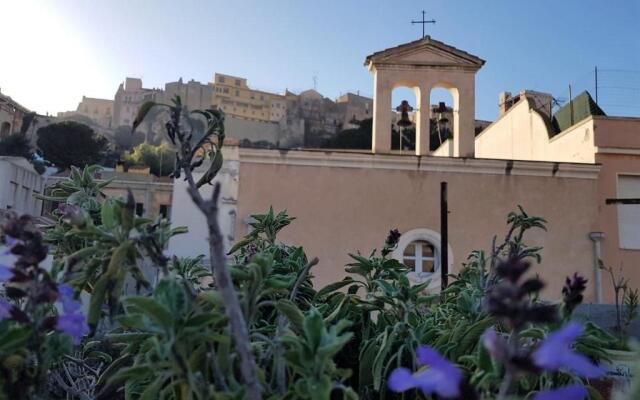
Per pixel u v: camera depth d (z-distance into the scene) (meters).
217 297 1.52
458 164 12.69
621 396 1.21
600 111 16.16
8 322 1.44
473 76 13.78
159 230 1.67
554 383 1.70
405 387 1.10
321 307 2.22
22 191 15.92
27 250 1.41
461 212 12.48
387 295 2.19
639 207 12.95
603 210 12.91
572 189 12.78
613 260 12.62
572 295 1.57
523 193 12.66
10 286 1.53
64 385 2.10
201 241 22.14
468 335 1.82
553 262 12.38
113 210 1.65
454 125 13.92
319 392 1.33
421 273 11.90
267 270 1.65
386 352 1.82
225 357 1.50
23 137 56.50
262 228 3.11
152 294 1.62
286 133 91.19
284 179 12.44
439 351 1.86
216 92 93.06
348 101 95.69
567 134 14.76
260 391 1.33
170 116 1.79
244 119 88.69
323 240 12.20
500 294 1.07
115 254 1.48
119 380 1.58
